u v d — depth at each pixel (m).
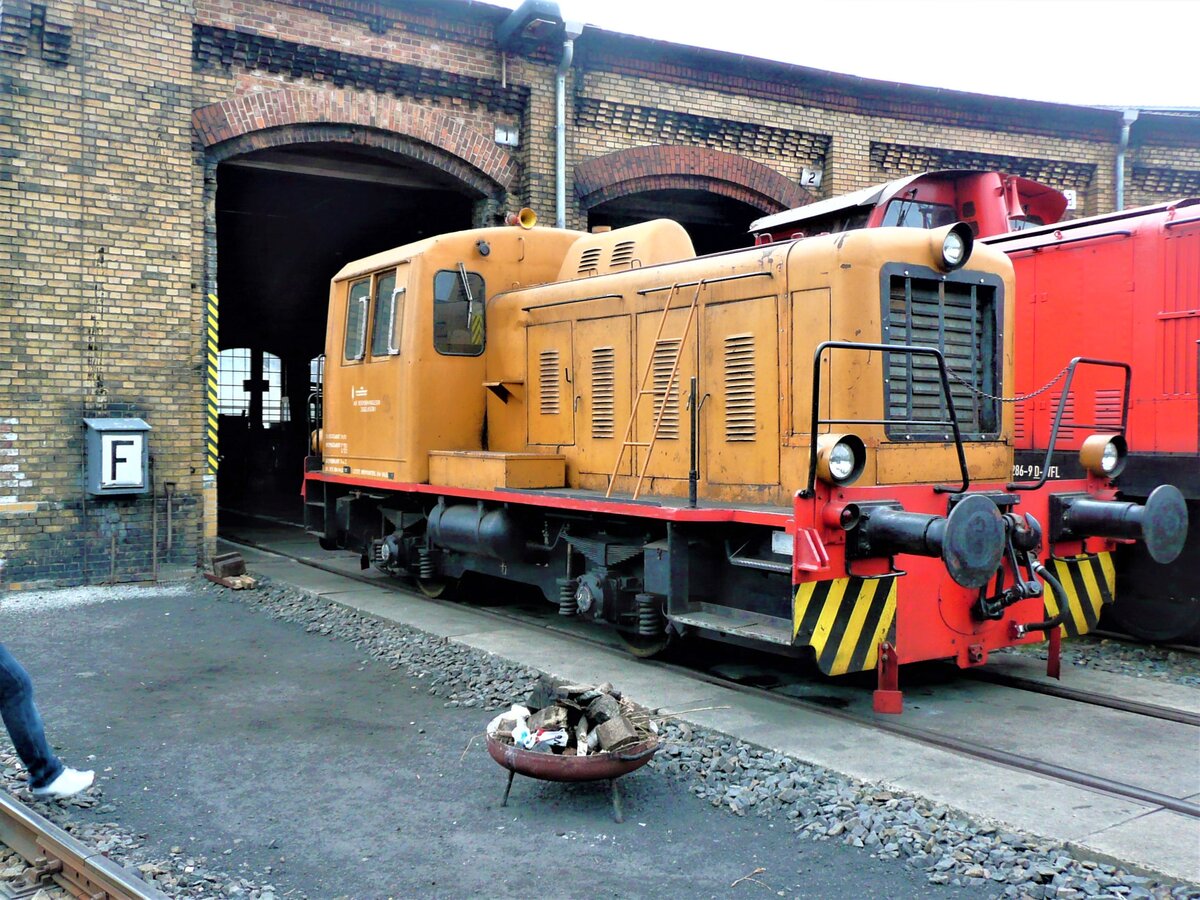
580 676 6.08
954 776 4.31
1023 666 6.43
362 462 9.16
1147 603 7.20
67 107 9.01
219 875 3.48
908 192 8.23
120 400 9.38
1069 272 7.64
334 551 12.17
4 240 8.74
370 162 11.90
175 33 9.52
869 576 4.99
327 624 7.75
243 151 10.23
